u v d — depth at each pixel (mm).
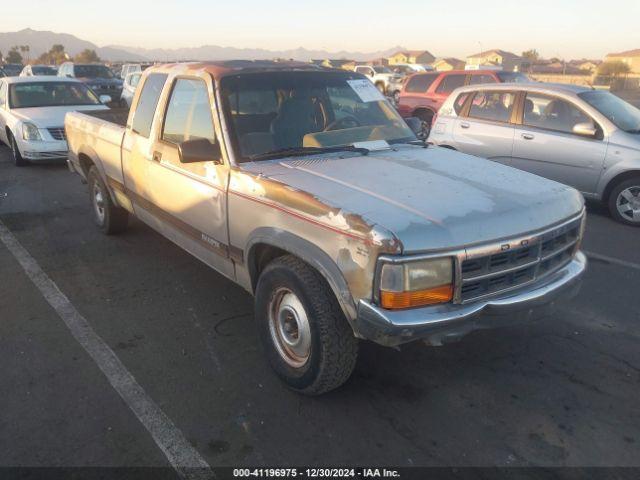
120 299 4719
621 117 7391
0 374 3582
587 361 3770
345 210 2826
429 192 3109
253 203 3410
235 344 3977
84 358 3787
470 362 3750
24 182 9375
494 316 2951
